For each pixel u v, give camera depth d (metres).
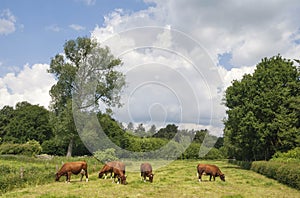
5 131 65.38
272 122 30.05
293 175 16.75
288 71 32.31
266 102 30.25
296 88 31.31
